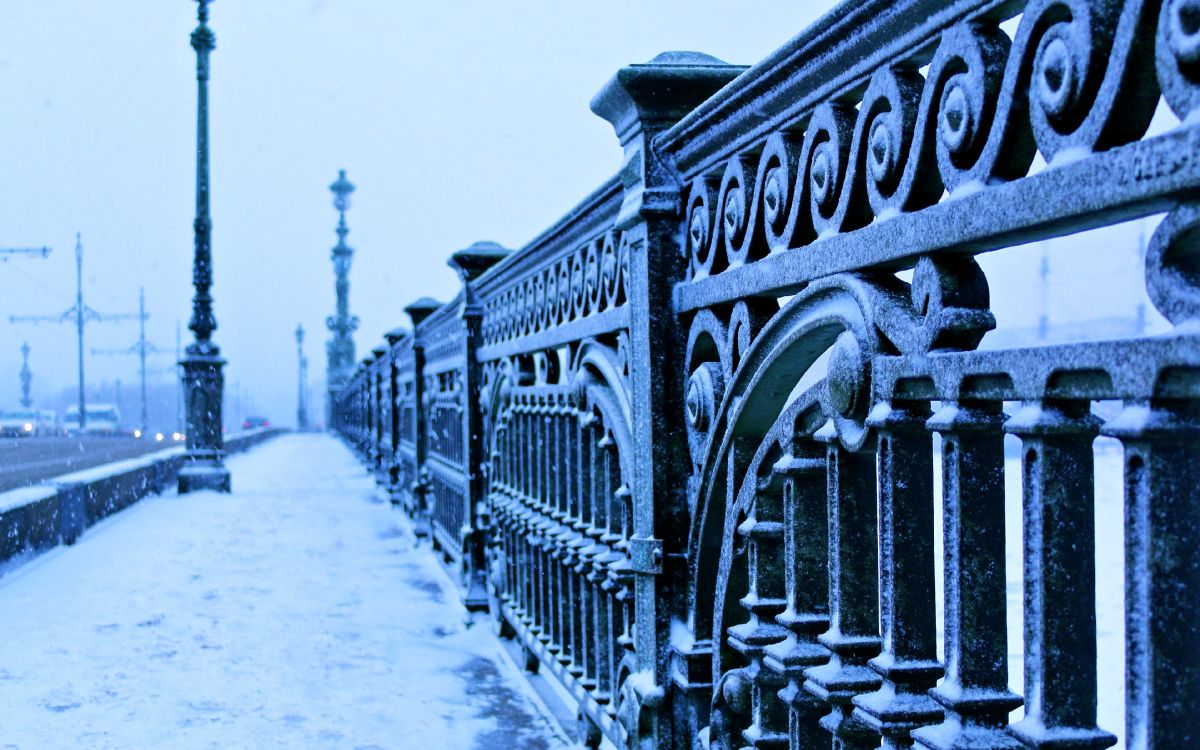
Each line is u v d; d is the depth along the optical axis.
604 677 4.14
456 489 8.65
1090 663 1.53
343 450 38.00
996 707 1.70
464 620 6.99
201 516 14.45
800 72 2.25
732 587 2.94
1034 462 1.55
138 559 10.24
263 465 28.02
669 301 3.33
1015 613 3.68
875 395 1.97
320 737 4.55
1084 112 1.45
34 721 4.80
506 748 4.39
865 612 2.20
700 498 3.12
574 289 4.52
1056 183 1.45
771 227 2.55
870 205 2.12
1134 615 1.34
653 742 3.36
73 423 75.94
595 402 4.13
